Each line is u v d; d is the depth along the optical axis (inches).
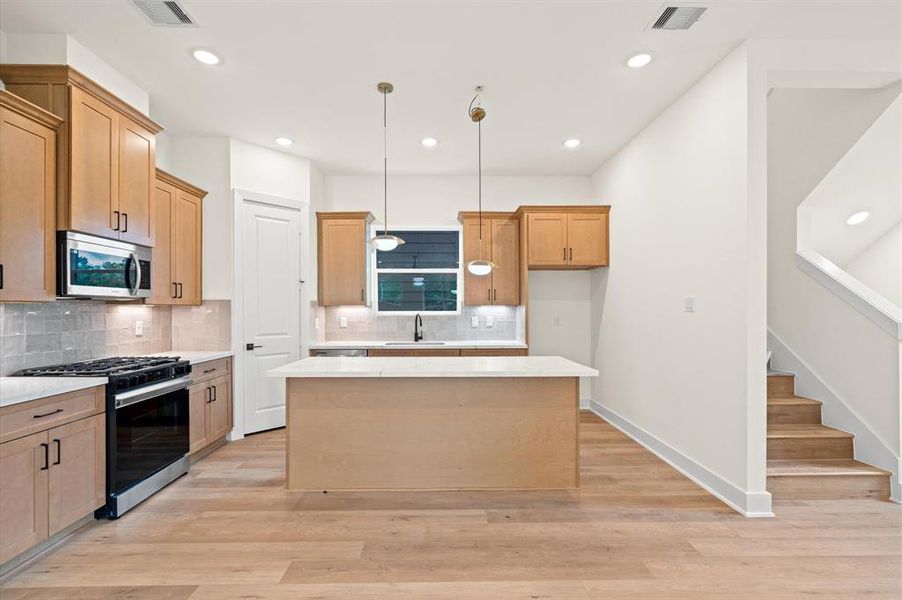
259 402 173.3
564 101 140.0
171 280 146.7
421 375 110.9
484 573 83.6
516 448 120.3
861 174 129.0
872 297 121.6
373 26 103.0
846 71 108.3
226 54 114.0
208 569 84.5
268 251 176.6
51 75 99.0
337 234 201.3
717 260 118.3
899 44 108.4
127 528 99.4
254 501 113.4
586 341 216.7
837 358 129.0
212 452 151.1
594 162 197.6
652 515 106.2
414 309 218.8
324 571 84.1
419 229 217.8
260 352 173.6
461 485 120.0
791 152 144.1
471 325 216.2
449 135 166.6
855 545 93.2
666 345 143.9
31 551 87.4
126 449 106.6
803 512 107.6
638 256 164.6
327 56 115.3
